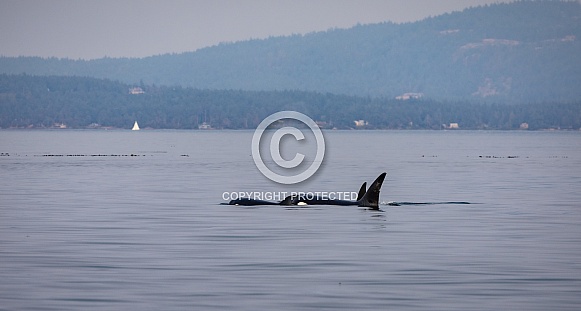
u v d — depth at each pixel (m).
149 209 137.00
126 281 77.19
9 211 134.50
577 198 161.12
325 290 73.88
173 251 93.12
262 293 72.81
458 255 90.75
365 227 113.25
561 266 84.38
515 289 74.25
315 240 101.19
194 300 70.31
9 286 75.12
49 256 89.69
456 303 69.44
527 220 122.50
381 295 72.12
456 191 180.25
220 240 101.19
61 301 69.94
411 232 108.56
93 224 116.75
